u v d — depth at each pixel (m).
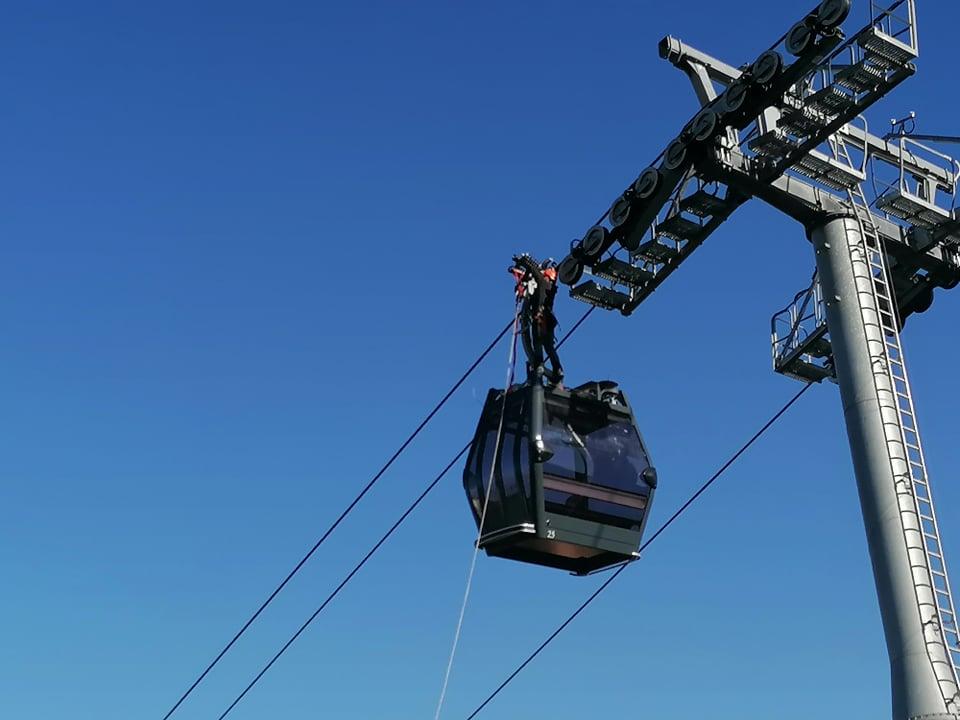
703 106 17.88
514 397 18.17
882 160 18.67
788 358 20.25
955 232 18.52
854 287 17.30
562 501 17.42
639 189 18.05
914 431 16.52
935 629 15.28
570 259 18.86
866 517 16.17
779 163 17.17
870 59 16.14
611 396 18.69
